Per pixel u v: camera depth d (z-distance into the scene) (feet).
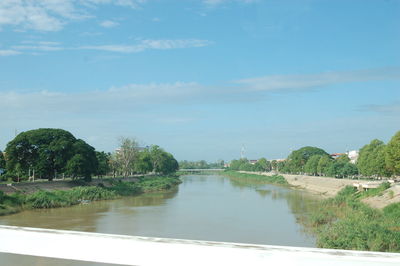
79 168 258.78
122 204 224.74
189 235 124.47
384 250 86.79
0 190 190.19
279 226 141.90
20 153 247.91
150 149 569.64
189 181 558.97
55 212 185.16
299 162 536.83
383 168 248.11
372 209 150.10
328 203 207.21
